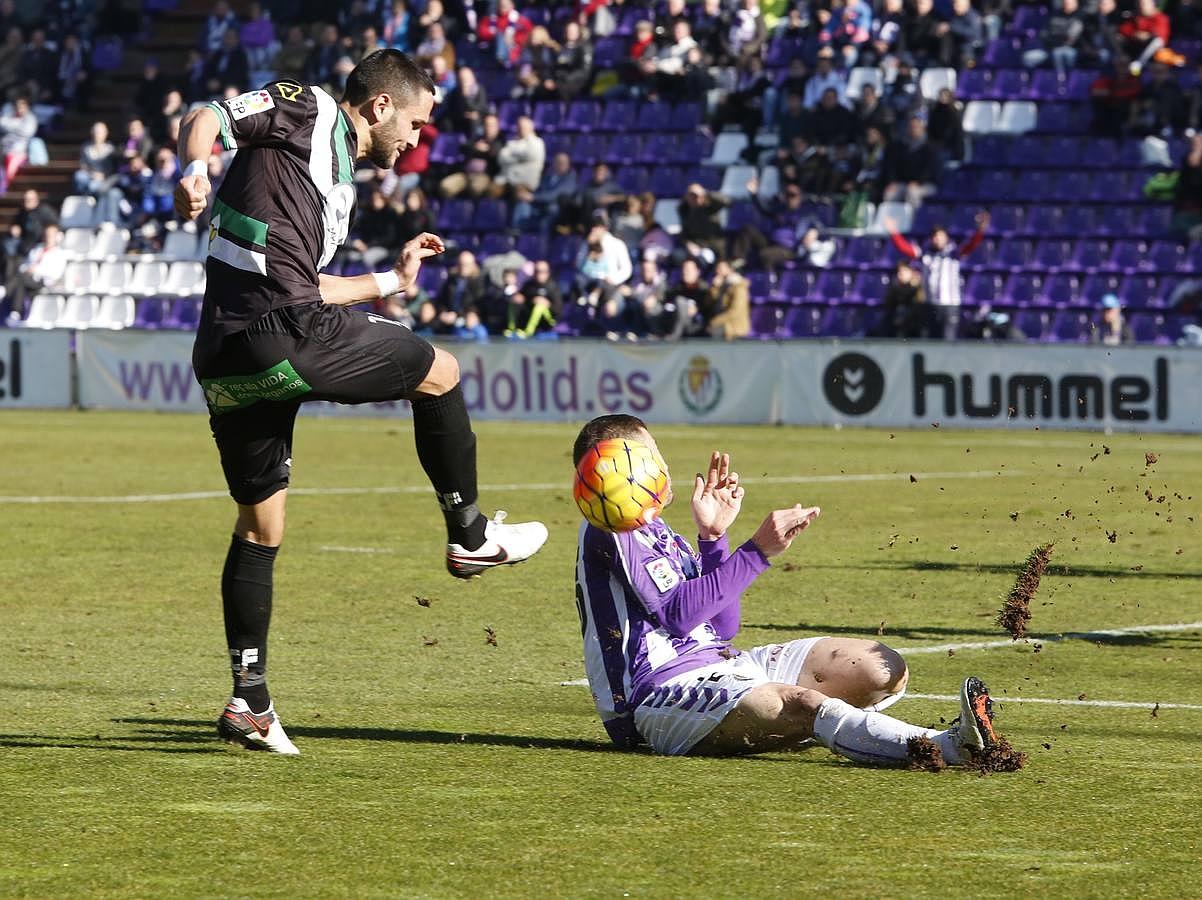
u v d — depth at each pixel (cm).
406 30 11569
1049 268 9538
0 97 12656
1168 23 10331
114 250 11369
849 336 9488
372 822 1681
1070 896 1438
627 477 1941
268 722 2023
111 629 3025
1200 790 1839
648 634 2005
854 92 10419
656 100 10950
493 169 10556
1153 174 9800
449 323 9506
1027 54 10450
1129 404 8012
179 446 7225
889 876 1496
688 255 9681
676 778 1881
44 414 9319
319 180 1941
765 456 6856
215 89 11700
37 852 1564
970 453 7006
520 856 1557
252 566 2008
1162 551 4219
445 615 3216
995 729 2211
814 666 2023
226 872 1502
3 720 2242
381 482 5834
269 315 1917
